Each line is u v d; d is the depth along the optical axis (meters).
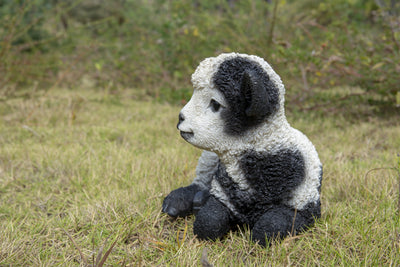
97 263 1.88
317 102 5.49
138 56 7.58
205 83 2.04
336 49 5.27
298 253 2.14
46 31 8.37
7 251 2.15
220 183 2.23
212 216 2.19
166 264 2.04
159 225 2.50
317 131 4.71
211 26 6.92
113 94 7.04
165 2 8.34
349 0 6.52
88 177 3.30
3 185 3.24
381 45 5.03
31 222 2.63
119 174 3.33
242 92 1.99
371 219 2.44
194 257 2.07
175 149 3.91
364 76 4.97
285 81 2.31
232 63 2.02
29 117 5.25
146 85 7.46
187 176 3.24
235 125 2.05
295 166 2.12
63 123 5.16
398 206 2.55
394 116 5.12
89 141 4.41
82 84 8.31
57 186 3.22
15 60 6.49
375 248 2.12
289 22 6.96
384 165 3.43
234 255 2.18
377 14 5.36
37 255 2.18
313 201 2.25
